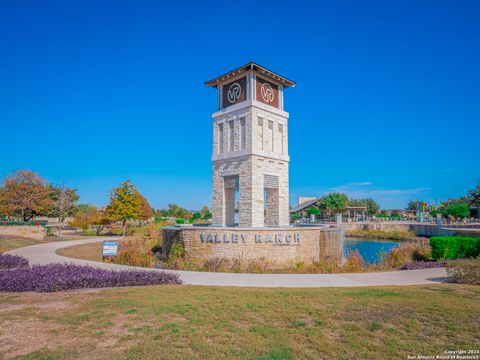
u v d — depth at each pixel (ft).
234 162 94.02
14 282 38.99
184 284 44.34
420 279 49.32
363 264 71.36
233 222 98.12
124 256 73.41
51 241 122.31
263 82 97.60
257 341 22.97
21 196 167.32
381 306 30.55
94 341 22.98
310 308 30.35
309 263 74.28
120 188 157.79
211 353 20.94
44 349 21.61
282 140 100.78
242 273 56.44
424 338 23.22
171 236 83.30
